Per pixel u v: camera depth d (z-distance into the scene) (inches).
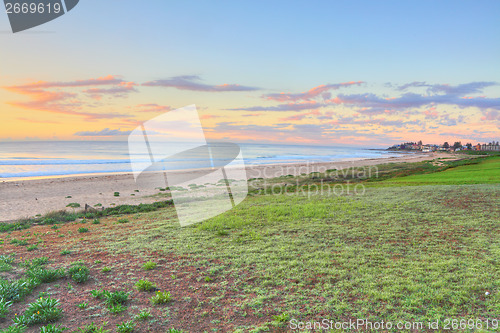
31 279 263.9
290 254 335.6
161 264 317.4
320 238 393.4
